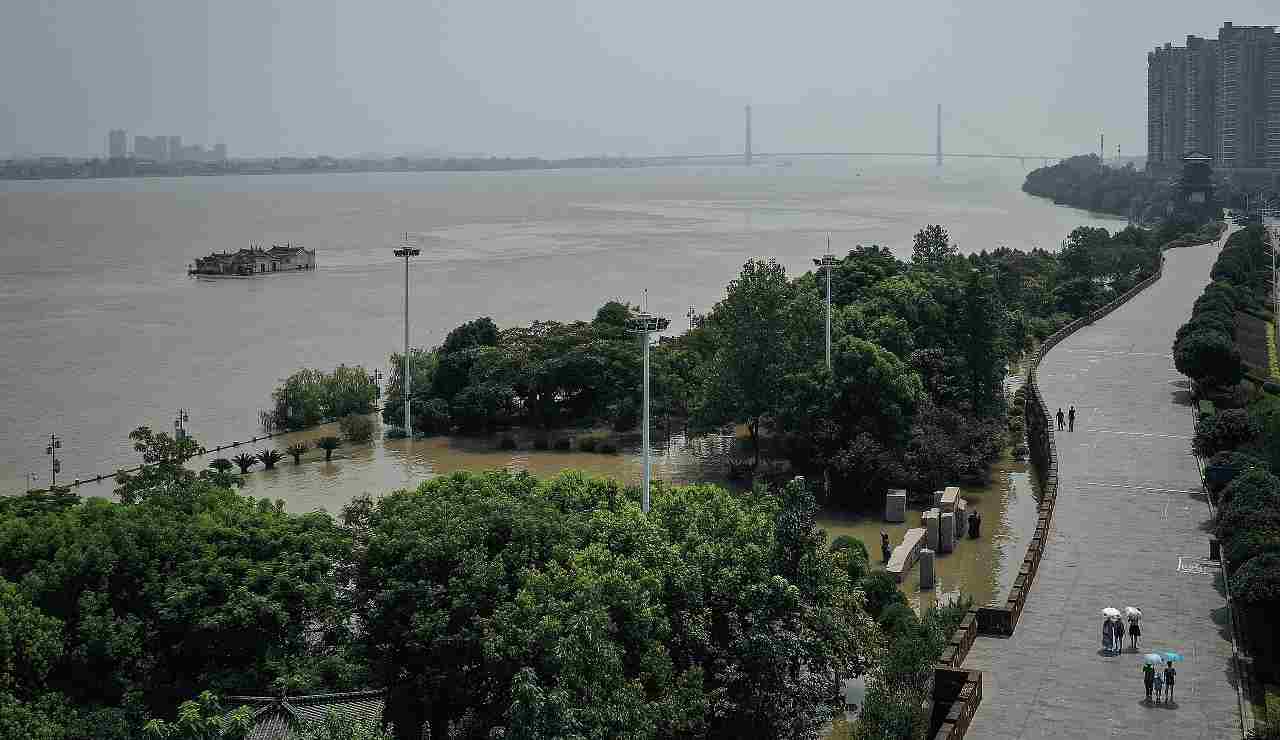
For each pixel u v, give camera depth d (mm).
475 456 135750
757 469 125500
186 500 75875
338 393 156250
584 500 77062
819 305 134125
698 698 61094
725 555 68188
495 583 65250
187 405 160625
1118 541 91500
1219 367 134500
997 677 68688
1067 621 76750
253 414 156000
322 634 74312
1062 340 179750
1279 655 68750
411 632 64562
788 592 64625
